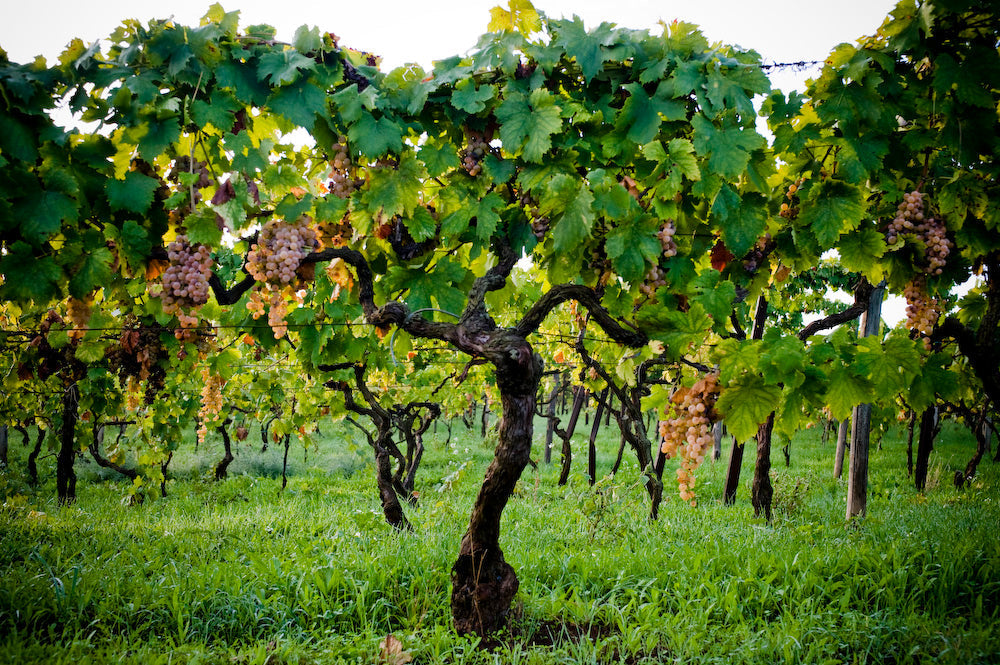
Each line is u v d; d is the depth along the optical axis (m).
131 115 2.85
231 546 5.77
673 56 3.26
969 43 3.34
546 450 13.88
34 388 8.16
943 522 6.38
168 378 8.16
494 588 3.72
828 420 15.62
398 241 3.68
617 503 6.73
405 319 3.61
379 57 3.47
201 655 3.41
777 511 7.10
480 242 3.63
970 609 4.21
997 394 4.14
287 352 7.26
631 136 3.29
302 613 4.04
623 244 3.31
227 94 2.97
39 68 2.72
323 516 7.67
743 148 3.25
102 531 6.24
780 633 3.67
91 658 3.29
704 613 3.97
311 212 3.43
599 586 4.56
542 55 3.27
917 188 3.65
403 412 8.38
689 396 3.41
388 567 4.67
